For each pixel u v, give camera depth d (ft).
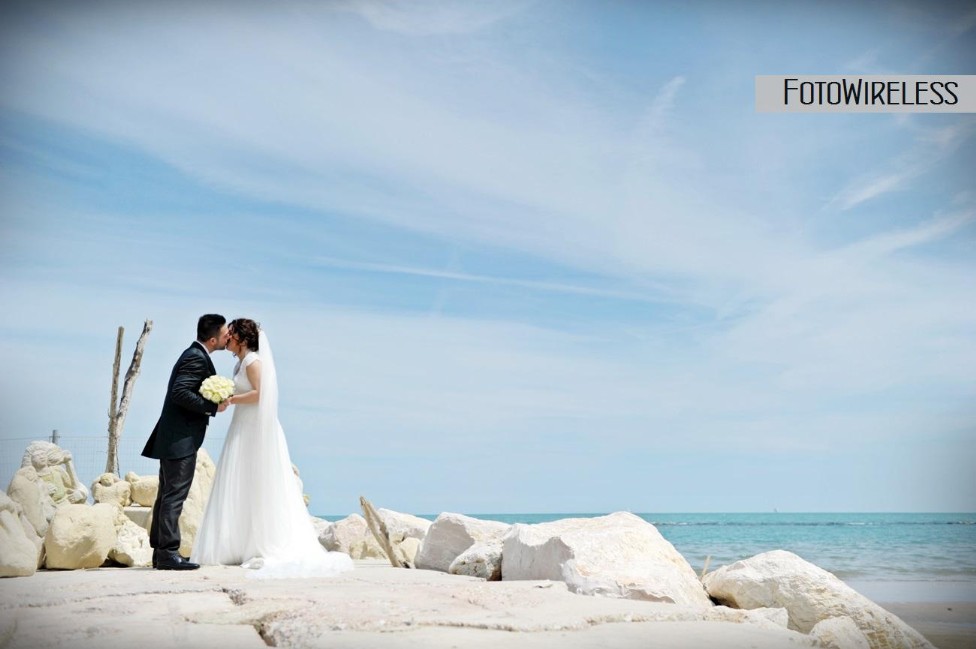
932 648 20.07
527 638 12.12
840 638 14.92
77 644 11.98
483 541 27.71
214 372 24.43
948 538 145.69
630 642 11.89
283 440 25.13
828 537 157.38
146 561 25.99
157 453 23.63
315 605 14.90
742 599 21.38
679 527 211.82
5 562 20.04
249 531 24.12
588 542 21.38
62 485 31.32
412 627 12.83
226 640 12.25
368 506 28.63
